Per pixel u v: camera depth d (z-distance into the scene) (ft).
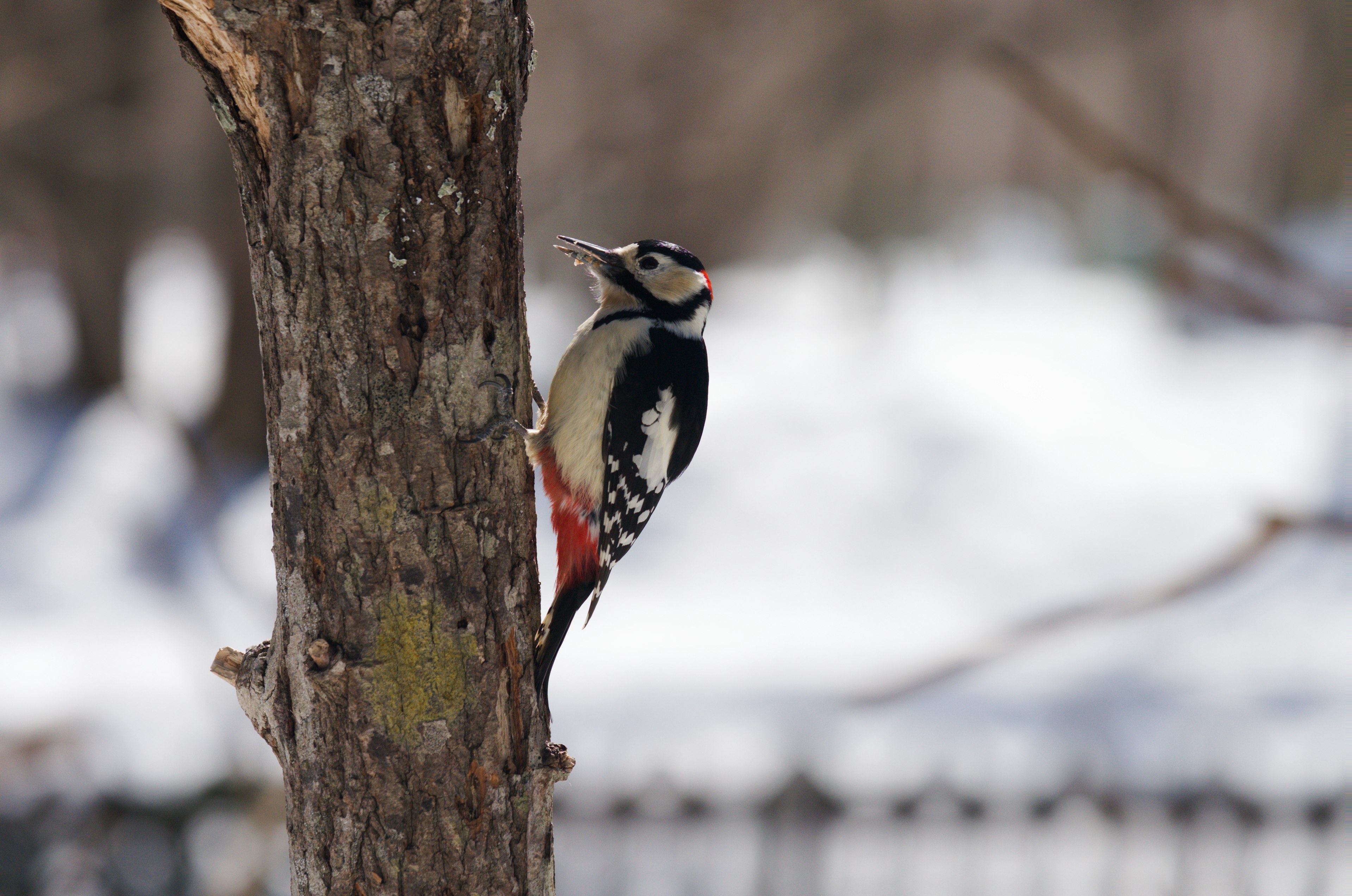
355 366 11.18
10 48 61.52
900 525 68.64
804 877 29.22
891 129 96.58
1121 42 77.71
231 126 10.96
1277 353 97.81
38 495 68.90
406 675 11.52
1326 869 28.55
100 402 83.46
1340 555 57.72
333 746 11.61
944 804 29.50
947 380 94.22
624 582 61.36
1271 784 30.68
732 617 56.24
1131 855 29.22
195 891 28.58
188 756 38.11
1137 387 92.12
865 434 83.46
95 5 64.59
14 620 52.11
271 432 11.55
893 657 49.98
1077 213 148.87
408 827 11.68
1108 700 45.14
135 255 80.33
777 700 45.37
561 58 60.03
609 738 41.60
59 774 33.42
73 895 28.48
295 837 12.05
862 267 114.52
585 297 71.41
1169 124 106.52
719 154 62.80
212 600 46.80
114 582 56.08
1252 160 110.83
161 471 69.15
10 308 89.25
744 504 72.13
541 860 12.59
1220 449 77.92
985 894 28.58
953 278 138.72
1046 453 80.07
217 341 93.40
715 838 29.58
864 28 64.69
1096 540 65.57
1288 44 101.60
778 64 62.54
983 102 126.62
